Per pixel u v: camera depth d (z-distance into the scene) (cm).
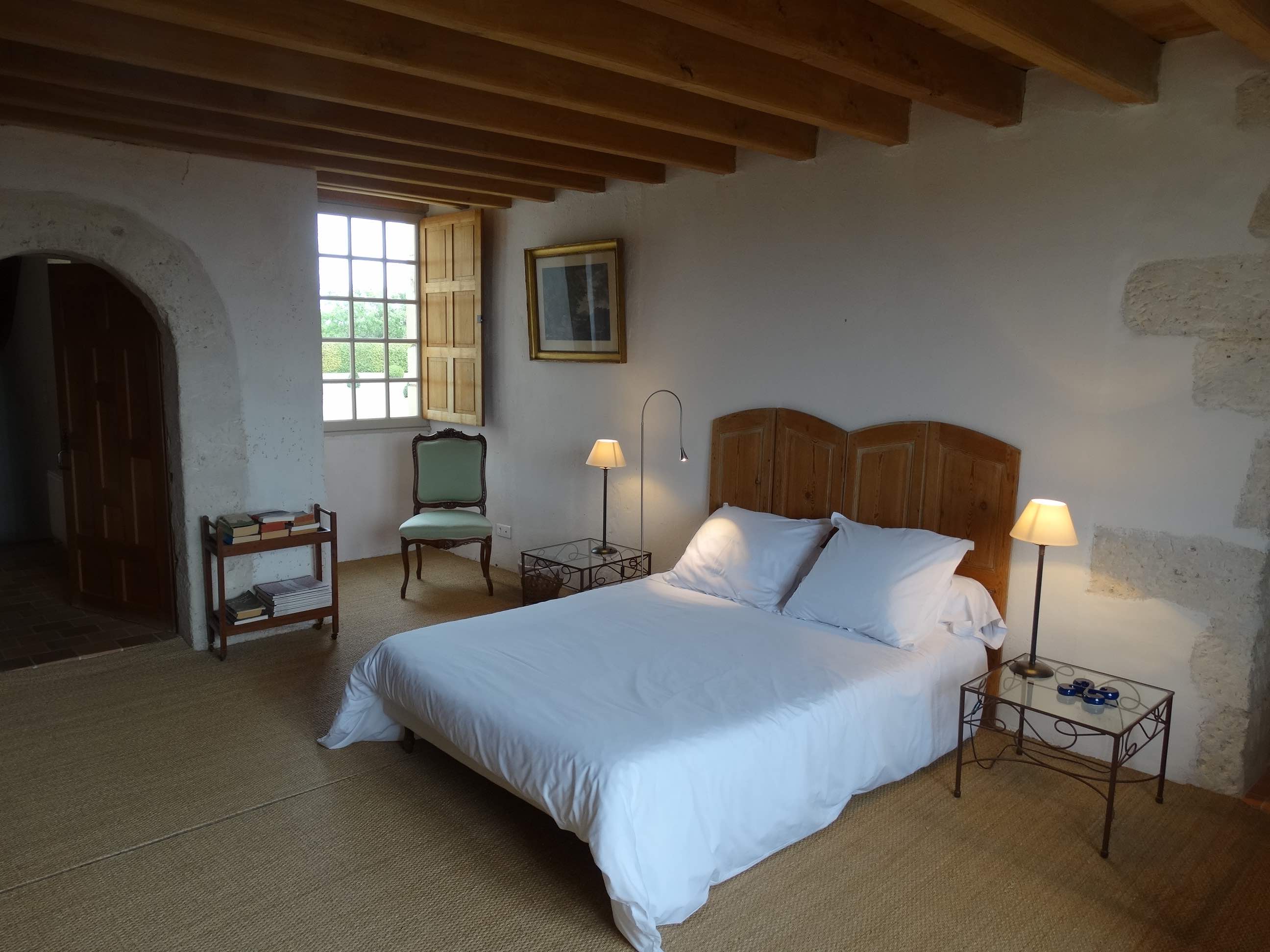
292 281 441
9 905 239
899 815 291
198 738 340
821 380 403
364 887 250
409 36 267
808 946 228
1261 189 278
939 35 288
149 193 393
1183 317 297
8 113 348
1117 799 302
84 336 454
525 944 227
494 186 496
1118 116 306
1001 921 238
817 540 388
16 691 380
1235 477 292
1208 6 212
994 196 339
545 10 241
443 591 541
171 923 233
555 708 266
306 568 469
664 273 466
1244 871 262
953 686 325
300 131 379
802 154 387
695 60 278
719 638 334
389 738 338
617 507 511
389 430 616
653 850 228
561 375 535
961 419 357
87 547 482
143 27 266
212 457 426
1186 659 308
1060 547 334
